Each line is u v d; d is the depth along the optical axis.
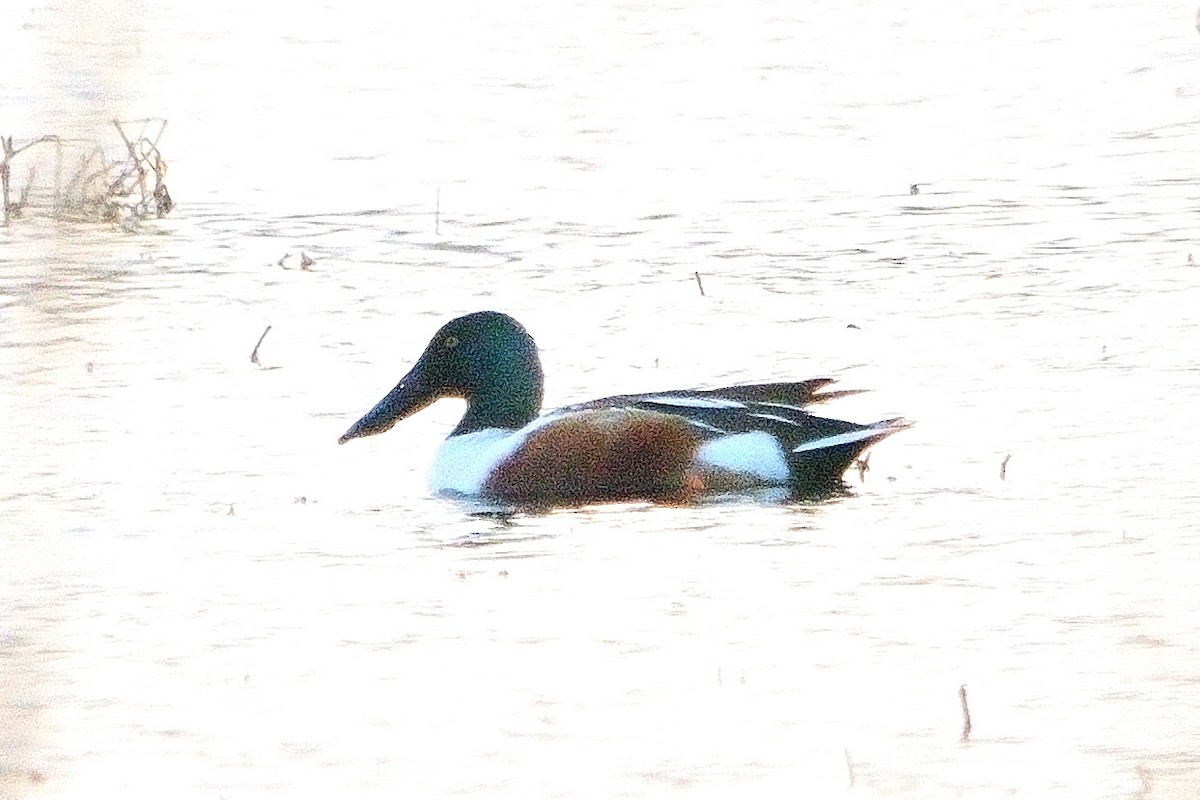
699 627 10.15
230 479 12.89
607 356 15.74
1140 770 8.22
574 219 20.19
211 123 24.42
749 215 20.22
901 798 8.13
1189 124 23.70
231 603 10.55
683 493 12.79
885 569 11.05
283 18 31.44
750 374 15.13
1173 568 10.91
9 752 8.57
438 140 23.77
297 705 9.16
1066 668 9.48
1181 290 17.14
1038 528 11.67
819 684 9.36
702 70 27.58
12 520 11.94
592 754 8.61
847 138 23.56
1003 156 22.48
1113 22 30.27
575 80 27.02
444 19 31.53
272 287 17.83
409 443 14.09
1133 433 13.42
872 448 13.35
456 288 17.83
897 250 18.77
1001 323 16.28
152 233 19.64
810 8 32.41
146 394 14.62
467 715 9.04
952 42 29.20
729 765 8.47
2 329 16.20
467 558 11.42
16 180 20.64
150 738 8.79
